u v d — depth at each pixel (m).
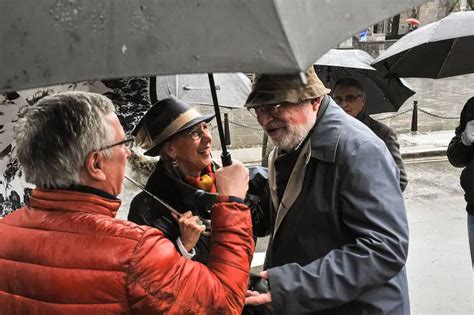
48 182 1.28
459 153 3.55
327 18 0.91
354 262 1.70
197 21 0.84
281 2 0.83
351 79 3.40
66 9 0.86
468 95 15.71
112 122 1.31
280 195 1.99
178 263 1.28
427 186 7.79
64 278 1.21
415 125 11.05
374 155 1.76
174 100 2.04
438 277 4.73
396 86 4.17
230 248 1.38
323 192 1.83
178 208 1.99
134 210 2.01
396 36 26.11
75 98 1.29
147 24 0.85
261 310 1.93
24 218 1.32
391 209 1.72
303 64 0.82
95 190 1.30
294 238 1.91
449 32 3.42
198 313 1.28
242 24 0.83
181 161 2.03
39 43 0.86
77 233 1.24
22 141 1.27
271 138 1.84
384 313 1.82
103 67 0.85
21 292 1.26
